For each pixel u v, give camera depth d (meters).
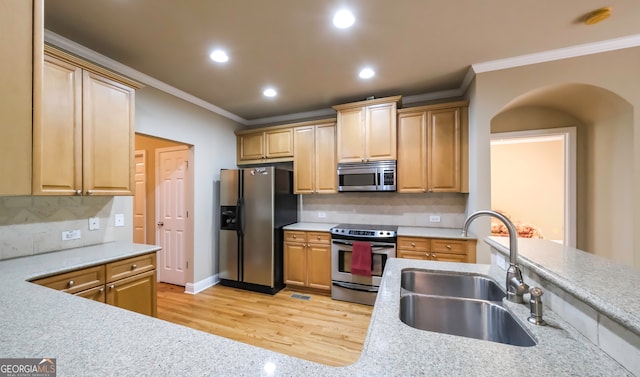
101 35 2.00
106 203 2.37
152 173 3.88
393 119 3.11
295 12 1.75
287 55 2.31
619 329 0.65
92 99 1.96
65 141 1.80
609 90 2.14
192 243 3.35
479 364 0.67
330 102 3.53
